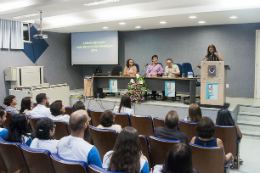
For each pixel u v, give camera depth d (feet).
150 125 12.00
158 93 24.21
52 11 19.51
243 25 23.71
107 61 29.37
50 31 29.09
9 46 24.61
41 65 28.22
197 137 8.16
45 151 6.33
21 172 7.54
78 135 6.41
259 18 20.92
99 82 23.03
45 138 7.25
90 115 14.19
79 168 5.49
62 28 26.71
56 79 30.22
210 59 17.61
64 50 31.14
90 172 5.40
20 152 7.21
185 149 4.46
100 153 9.43
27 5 19.79
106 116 9.29
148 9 20.49
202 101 17.72
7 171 8.46
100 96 22.58
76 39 30.37
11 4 20.58
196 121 11.13
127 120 12.50
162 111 19.25
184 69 21.95
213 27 25.11
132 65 23.07
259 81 23.45
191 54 26.55
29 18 22.88
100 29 27.94
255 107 18.74
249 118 18.08
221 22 23.27
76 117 6.35
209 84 17.22
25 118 8.05
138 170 5.22
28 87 21.21
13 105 14.17
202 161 7.40
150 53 28.86
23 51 26.13
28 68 24.76
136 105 20.29
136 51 29.68
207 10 18.21
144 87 20.43
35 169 6.75
